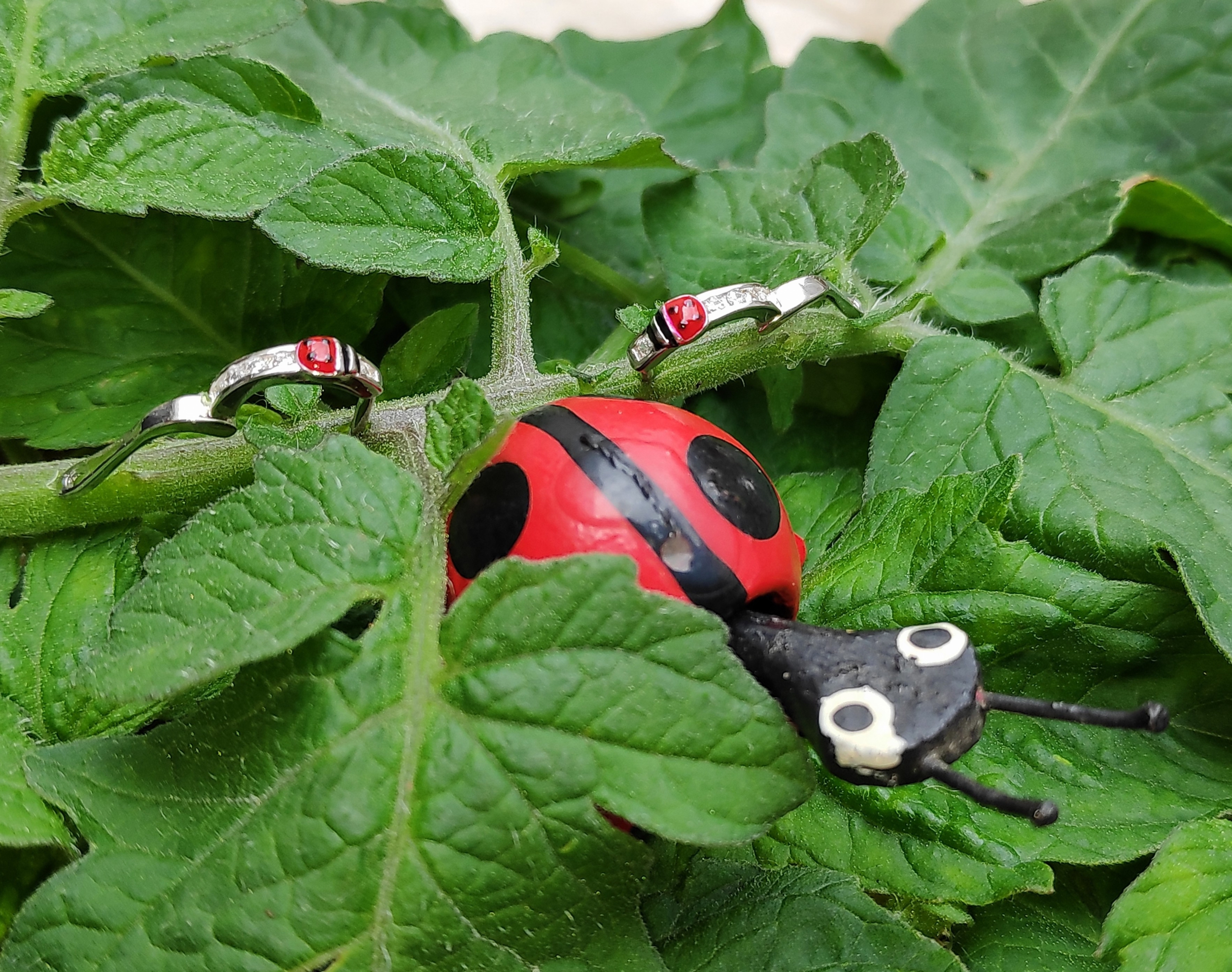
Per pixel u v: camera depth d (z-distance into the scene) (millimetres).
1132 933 189
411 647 172
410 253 200
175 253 223
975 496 210
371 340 251
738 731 167
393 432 207
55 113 225
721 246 238
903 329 237
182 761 175
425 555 176
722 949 189
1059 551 218
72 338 224
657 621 168
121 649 168
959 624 207
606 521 176
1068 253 244
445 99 247
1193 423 227
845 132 265
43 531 209
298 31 253
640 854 169
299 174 207
